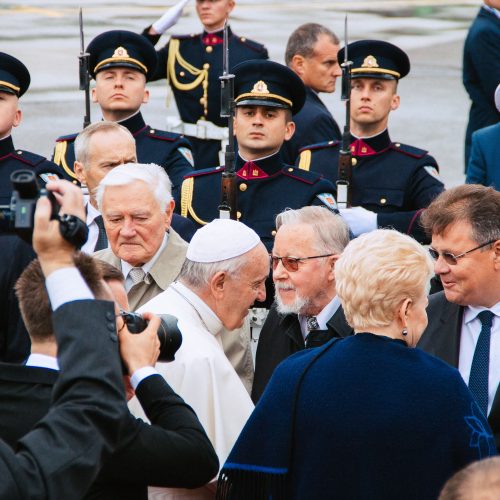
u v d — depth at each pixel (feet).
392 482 43.29
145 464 40.04
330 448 44.01
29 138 144.36
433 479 43.19
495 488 31.35
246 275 55.21
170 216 65.77
